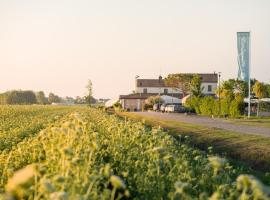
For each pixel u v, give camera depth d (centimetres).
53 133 1190
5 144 1794
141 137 1508
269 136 2942
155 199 925
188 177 958
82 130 1309
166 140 1577
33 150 1273
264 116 7200
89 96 14588
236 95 7494
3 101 14862
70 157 825
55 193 566
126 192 680
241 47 6031
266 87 10012
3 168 1196
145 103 12800
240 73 6153
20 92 16125
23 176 539
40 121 2947
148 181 973
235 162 2164
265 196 600
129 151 1367
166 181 973
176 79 14912
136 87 15212
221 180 971
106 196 716
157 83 15225
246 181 612
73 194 634
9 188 535
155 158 1062
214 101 7831
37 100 18812
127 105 14112
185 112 9381
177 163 1028
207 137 3017
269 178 1641
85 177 755
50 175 786
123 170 1191
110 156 1378
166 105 10362
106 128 2078
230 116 7144
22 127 2386
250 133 3256
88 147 1045
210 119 6238
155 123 4922
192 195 880
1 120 3222
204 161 1160
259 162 2105
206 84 14925
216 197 611
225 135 3045
